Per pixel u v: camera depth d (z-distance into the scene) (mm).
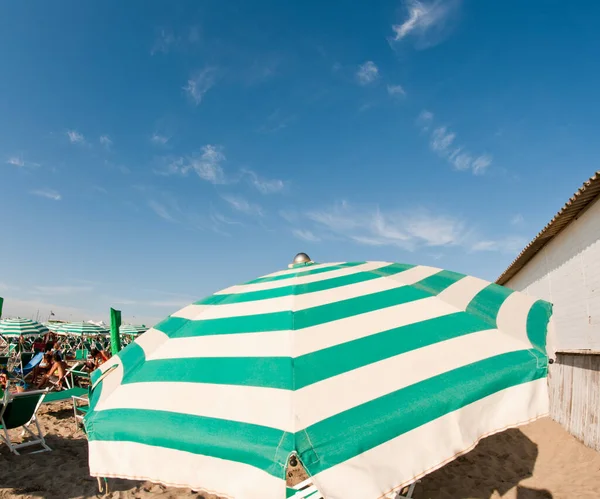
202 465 1516
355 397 1581
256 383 1682
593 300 6723
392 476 1426
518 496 4965
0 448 6262
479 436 1598
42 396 6312
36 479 5191
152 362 2059
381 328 1963
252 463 1434
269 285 2598
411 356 1792
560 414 7941
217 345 2023
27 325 17953
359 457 1421
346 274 2590
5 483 5043
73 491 4914
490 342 1910
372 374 1688
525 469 5879
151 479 1574
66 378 10023
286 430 1441
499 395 1698
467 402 1631
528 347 1892
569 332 7742
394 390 1624
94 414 1791
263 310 2223
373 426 1489
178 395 1751
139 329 23312
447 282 2574
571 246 7594
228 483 1451
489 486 5266
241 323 2160
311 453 1384
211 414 1612
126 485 5160
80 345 22984
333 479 1361
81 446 6457
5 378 9344
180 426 1604
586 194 6246
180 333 2289
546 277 9172
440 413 1578
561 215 7207
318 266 2920
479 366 1765
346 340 1875
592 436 6508
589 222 6797
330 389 1607
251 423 1519
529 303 2363
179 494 4941
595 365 6598
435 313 2104
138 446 1637
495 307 2270
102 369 2229
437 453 1510
